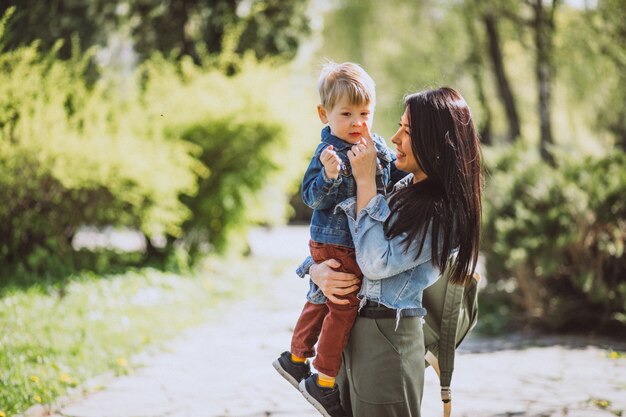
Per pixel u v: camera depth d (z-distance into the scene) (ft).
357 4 66.85
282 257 48.55
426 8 60.64
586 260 23.47
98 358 18.15
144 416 14.25
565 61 45.93
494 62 49.49
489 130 61.46
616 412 14.44
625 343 22.20
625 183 23.03
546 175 25.80
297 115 37.32
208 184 35.73
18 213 26.30
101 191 27.99
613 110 48.80
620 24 41.81
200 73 39.29
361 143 8.39
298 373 9.30
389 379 8.09
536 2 42.78
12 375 15.15
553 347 21.65
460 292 8.87
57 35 34.68
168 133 34.40
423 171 8.24
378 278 8.04
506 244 25.09
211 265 37.60
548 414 14.40
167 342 21.48
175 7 46.78
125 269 30.01
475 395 15.98
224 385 16.79
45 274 26.14
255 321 25.81
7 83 24.94
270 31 49.29
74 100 29.27
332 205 8.63
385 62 65.87
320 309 9.17
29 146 24.86
